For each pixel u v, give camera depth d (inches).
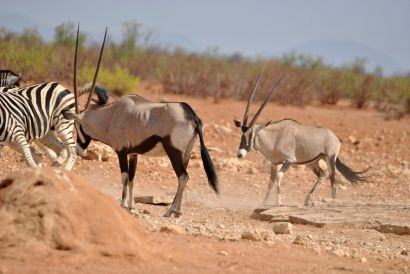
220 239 1073.5
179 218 1317.7
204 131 2431.1
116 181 1731.1
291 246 1075.3
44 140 1582.2
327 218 1343.5
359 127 2802.7
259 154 2228.1
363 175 2053.4
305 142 1704.0
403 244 1200.2
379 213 1401.3
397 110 3164.4
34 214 841.5
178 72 3129.9
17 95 1483.8
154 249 900.0
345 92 3535.9
